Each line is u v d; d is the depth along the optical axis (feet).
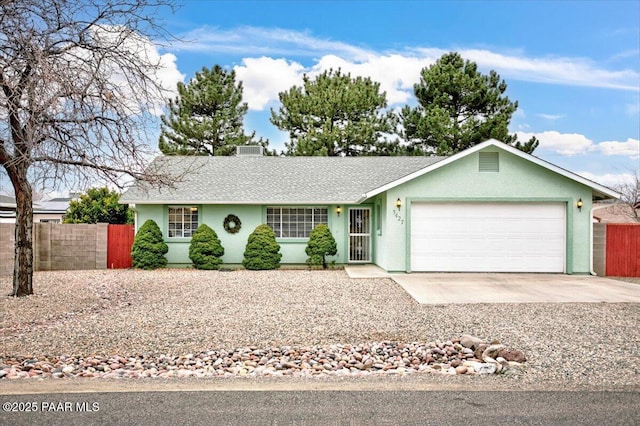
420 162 67.72
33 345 22.54
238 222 58.13
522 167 49.26
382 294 37.55
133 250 56.39
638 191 95.50
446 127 87.86
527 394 15.92
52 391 16.15
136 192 57.82
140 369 18.93
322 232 55.98
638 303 33.24
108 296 36.73
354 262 59.31
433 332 25.25
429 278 46.24
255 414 14.15
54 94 25.32
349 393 16.05
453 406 14.80
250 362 19.90
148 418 13.83
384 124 94.38
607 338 23.59
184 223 58.44
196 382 17.24
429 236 49.85
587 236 49.03
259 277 48.52
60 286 41.96
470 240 49.67
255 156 70.23
